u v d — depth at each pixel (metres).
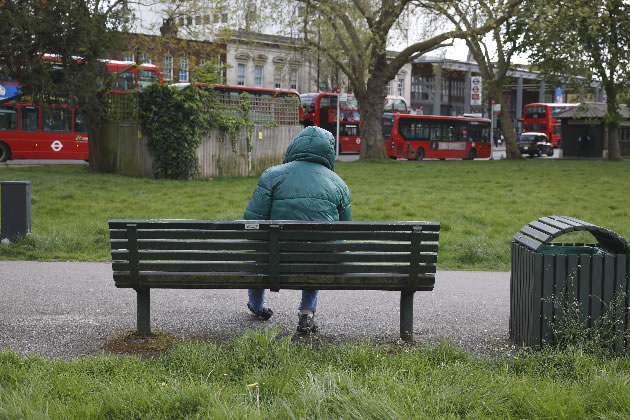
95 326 6.06
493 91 45.25
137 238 5.36
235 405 3.68
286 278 5.43
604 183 24.94
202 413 3.67
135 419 3.70
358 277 5.46
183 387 3.99
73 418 3.58
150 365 4.67
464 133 50.53
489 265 10.20
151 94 23.83
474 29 32.41
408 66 79.12
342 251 5.41
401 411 3.62
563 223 5.34
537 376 4.55
